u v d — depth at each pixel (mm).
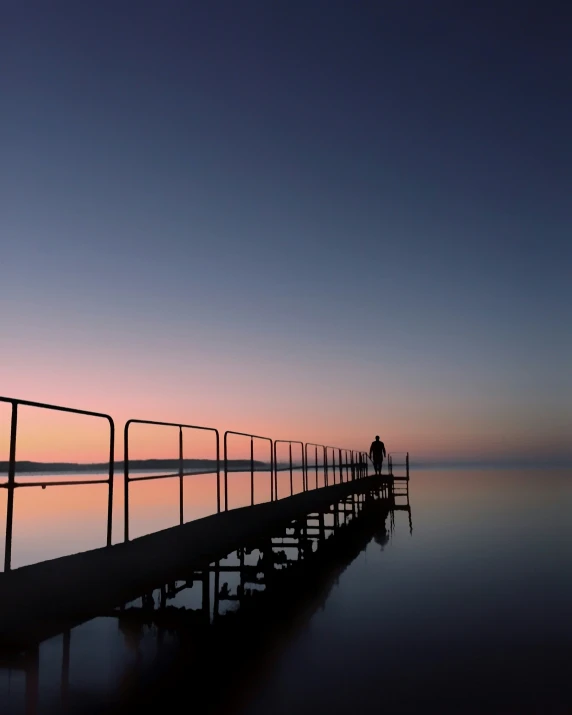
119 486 50938
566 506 26625
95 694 4445
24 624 4430
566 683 4949
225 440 9211
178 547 6523
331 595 8727
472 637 6422
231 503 28906
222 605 7980
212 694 4551
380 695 4633
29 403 4629
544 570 10859
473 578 10125
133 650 5699
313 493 15062
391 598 8438
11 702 4242
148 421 6570
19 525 20516
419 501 31188
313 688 4750
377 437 28281
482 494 36375
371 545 14672
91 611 5078
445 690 4777
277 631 6566
